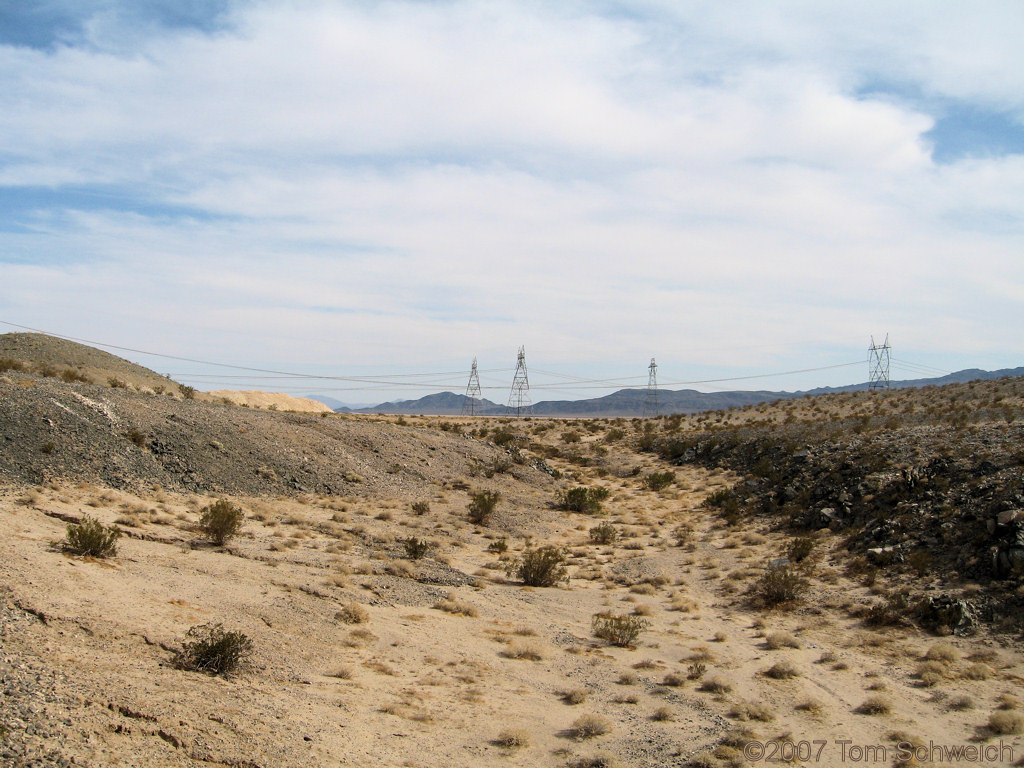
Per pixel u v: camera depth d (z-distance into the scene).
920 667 21.88
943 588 28.78
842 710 18.56
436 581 29.50
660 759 14.88
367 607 24.19
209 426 46.66
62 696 12.55
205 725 13.03
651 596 31.44
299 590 24.20
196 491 37.78
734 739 15.75
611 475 69.56
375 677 18.42
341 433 56.88
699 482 61.69
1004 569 28.05
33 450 33.88
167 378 83.00
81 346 78.06
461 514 46.38
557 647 23.12
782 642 24.38
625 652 23.25
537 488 59.56
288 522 36.44
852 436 57.22
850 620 27.47
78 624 16.56
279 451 47.66
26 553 20.80
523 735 15.40
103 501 30.98
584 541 43.25
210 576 23.92
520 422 113.38
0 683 12.36
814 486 47.06
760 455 62.41
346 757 13.28
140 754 11.48
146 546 26.38
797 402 101.31
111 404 43.50
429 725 15.80
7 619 15.63
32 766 10.15
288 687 16.50
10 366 58.72
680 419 97.56
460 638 22.73
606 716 17.50
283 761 12.44
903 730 17.02
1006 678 20.97
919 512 36.16
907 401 82.62
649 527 46.69
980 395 77.25
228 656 16.45
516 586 31.33
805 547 36.09
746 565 36.59
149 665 15.52
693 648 24.00
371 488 47.78
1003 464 37.22
